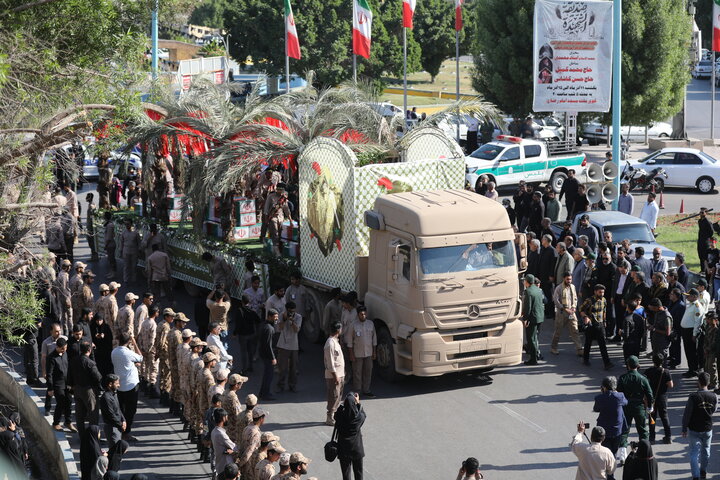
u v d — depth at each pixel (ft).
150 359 62.13
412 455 52.24
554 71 104.73
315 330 70.54
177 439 55.83
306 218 70.03
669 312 64.44
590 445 43.29
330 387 56.59
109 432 51.83
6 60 45.65
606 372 64.95
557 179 130.62
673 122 166.81
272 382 64.69
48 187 53.47
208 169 75.82
